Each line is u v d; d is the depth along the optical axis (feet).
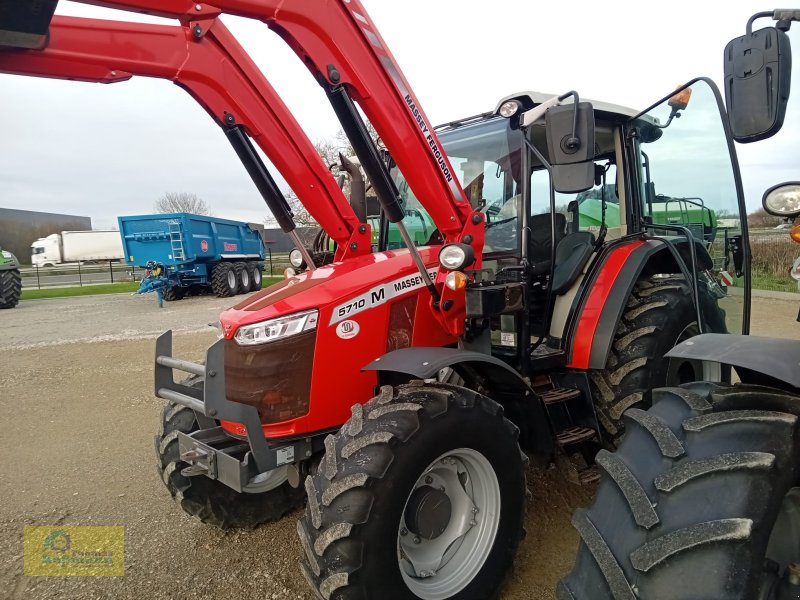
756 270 39.24
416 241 11.94
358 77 7.57
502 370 8.13
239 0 6.57
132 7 6.02
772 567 4.71
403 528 7.25
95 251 139.23
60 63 7.55
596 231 12.32
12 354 28.02
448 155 11.34
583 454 10.61
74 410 18.49
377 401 7.27
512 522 7.79
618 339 10.58
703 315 11.24
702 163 10.49
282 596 8.48
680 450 4.90
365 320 8.43
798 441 4.72
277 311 8.01
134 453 14.60
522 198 10.00
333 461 6.79
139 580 8.98
